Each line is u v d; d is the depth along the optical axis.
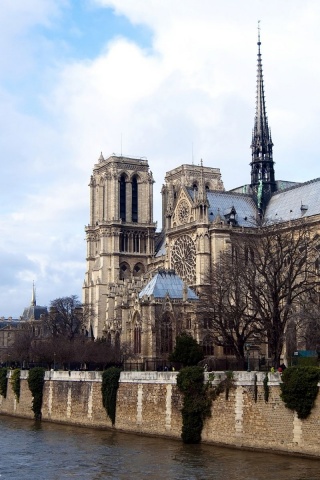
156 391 109.06
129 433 113.50
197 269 193.62
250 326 144.00
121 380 117.25
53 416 135.25
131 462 89.69
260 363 139.38
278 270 114.94
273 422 90.38
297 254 127.62
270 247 125.31
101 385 121.88
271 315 117.81
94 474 84.12
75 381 130.00
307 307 130.50
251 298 124.06
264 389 91.69
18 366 186.00
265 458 87.56
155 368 145.25
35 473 85.69
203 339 148.25
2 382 156.88
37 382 141.25
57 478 82.69
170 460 89.38
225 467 83.75
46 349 164.38
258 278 130.25
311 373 86.56
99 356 156.00
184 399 102.56
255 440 92.38
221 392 97.81
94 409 123.31
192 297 164.38
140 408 112.00
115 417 117.44
